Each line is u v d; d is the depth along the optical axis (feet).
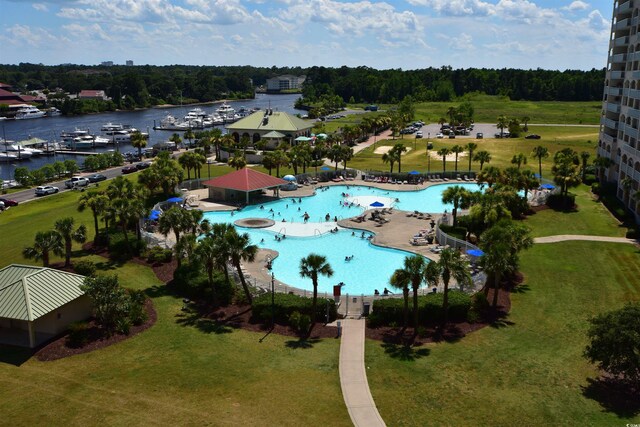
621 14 318.65
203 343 136.77
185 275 171.63
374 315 148.87
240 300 162.09
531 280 179.32
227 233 157.48
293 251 219.61
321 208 291.79
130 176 384.47
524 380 118.73
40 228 241.55
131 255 201.26
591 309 156.66
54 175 386.93
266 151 478.59
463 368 124.16
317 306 150.51
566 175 273.95
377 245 224.53
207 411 106.52
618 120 320.09
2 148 532.73
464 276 144.05
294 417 105.09
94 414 105.60
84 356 129.39
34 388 115.24
